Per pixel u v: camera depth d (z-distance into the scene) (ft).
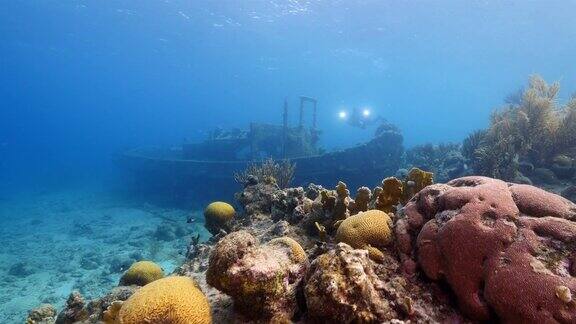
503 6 88.69
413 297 8.54
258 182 22.04
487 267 7.63
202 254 15.75
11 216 69.41
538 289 6.75
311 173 48.14
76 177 130.41
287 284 8.75
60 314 12.44
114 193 83.71
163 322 6.82
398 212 11.07
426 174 13.08
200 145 64.03
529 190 9.00
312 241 13.83
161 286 7.43
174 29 122.93
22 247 48.29
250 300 8.13
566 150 31.24
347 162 49.14
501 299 7.06
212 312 9.12
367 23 100.94
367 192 13.57
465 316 7.95
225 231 18.53
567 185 27.76
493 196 8.83
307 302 7.54
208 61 192.44
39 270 39.22
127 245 44.42
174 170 57.00
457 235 8.23
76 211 68.90
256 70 223.10
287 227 14.89
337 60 164.66
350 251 8.11
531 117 32.30
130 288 13.12
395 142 53.78
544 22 103.45
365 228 10.27
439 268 8.50
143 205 65.62
